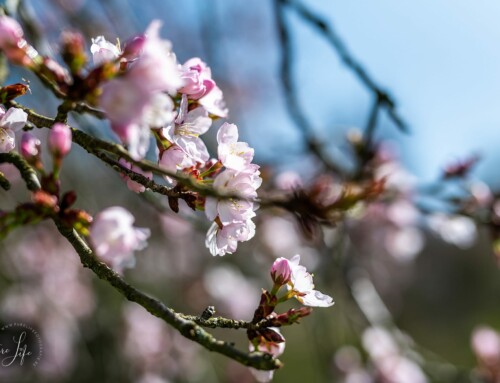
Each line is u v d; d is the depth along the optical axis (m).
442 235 5.12
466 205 4.32
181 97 1.96
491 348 4.71
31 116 1.92
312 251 6.35
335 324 5.98
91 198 5.88
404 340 4.58
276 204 2.70
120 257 1.61
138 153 1.56
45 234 6.37
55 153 1.68
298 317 1.99
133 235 1.62
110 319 6.16
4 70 2.52
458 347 10.87
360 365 5.44
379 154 4.43
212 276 6.60
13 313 5.88
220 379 6.62
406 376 4.90
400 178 4.77
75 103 1.68
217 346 1.61
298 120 4.19
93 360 6.00
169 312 1.66
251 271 6.48
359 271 4.99
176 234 6.76
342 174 4.25
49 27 5.16
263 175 4.04
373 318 4.47
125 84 1.50
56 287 6.19
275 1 3.53
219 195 1.63
